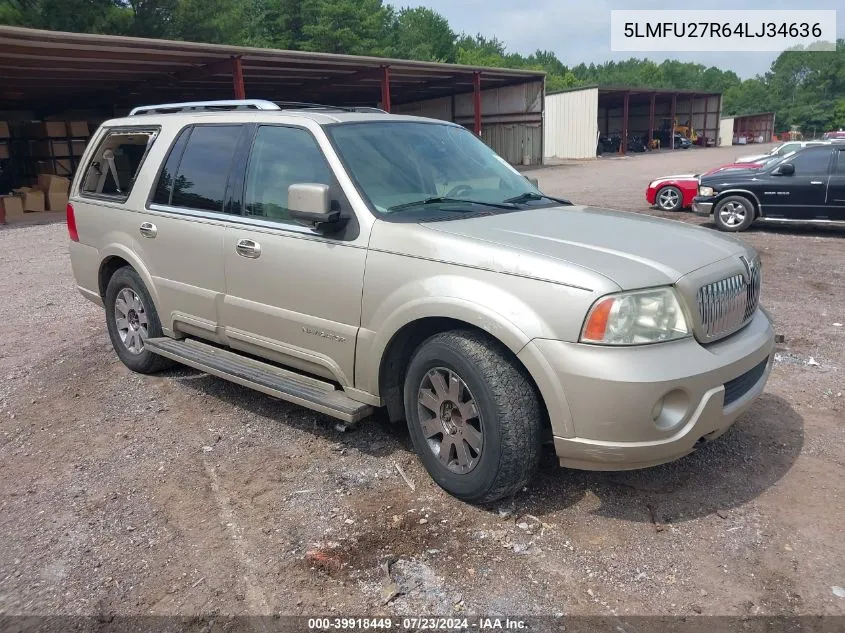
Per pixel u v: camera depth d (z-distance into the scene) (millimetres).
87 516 3469
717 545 3111
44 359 5902
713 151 48312
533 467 3270
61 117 28609
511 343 3070
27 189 19109
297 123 4086
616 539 3168
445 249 3344
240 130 4406
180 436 4332
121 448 4199
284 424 4457
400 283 3453
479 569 2980
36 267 10609
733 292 3350
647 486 3604
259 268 4109
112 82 22172
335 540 3203
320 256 3781
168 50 17719
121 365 5660
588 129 40375
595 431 2973
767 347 3504
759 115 69750
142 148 5090
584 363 2930
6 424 4609
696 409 3035
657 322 3012
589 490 3578
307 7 50469
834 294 7648
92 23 26000
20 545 3248
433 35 80062
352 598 2824
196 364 4516
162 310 4918
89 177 5621
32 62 17266
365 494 3588
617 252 3225
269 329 4160
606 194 19297
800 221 11984
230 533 3283
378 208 3709
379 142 4117
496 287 3152
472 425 3338
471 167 4465
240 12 33344
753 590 2820
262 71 23312
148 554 3145
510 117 32688
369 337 3605
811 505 3398
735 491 3543
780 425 4270
